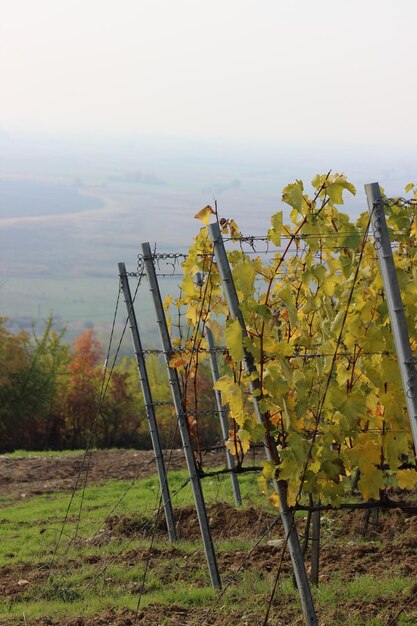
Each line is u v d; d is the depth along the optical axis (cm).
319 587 890
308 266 748
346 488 1377
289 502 736
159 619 827
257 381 738
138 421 5406
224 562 1043
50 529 1396
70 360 5153
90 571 1059
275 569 992
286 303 754
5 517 1570
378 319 711
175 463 2064
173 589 962
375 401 746
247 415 779
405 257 786
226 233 827
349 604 816
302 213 739
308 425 789
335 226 775
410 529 1111
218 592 916
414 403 610
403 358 614
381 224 617
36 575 1062
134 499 1644
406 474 774
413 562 970
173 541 1197
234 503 1449
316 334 865
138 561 1095
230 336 731
